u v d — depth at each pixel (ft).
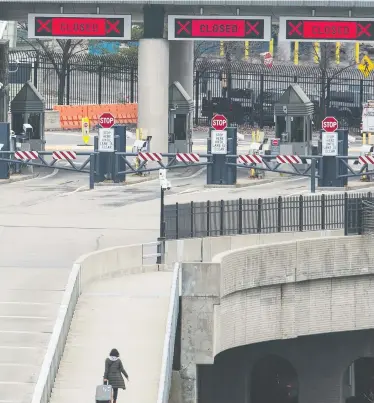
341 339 430.61
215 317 360.28
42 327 316.60
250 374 420.36
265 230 433.89
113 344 312.91
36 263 381.81
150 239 423.23
